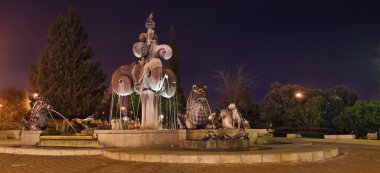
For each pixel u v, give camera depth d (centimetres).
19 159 1204
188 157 974
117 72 1692
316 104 3766
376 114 2512
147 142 1438
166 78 1695
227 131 1628
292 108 4066
